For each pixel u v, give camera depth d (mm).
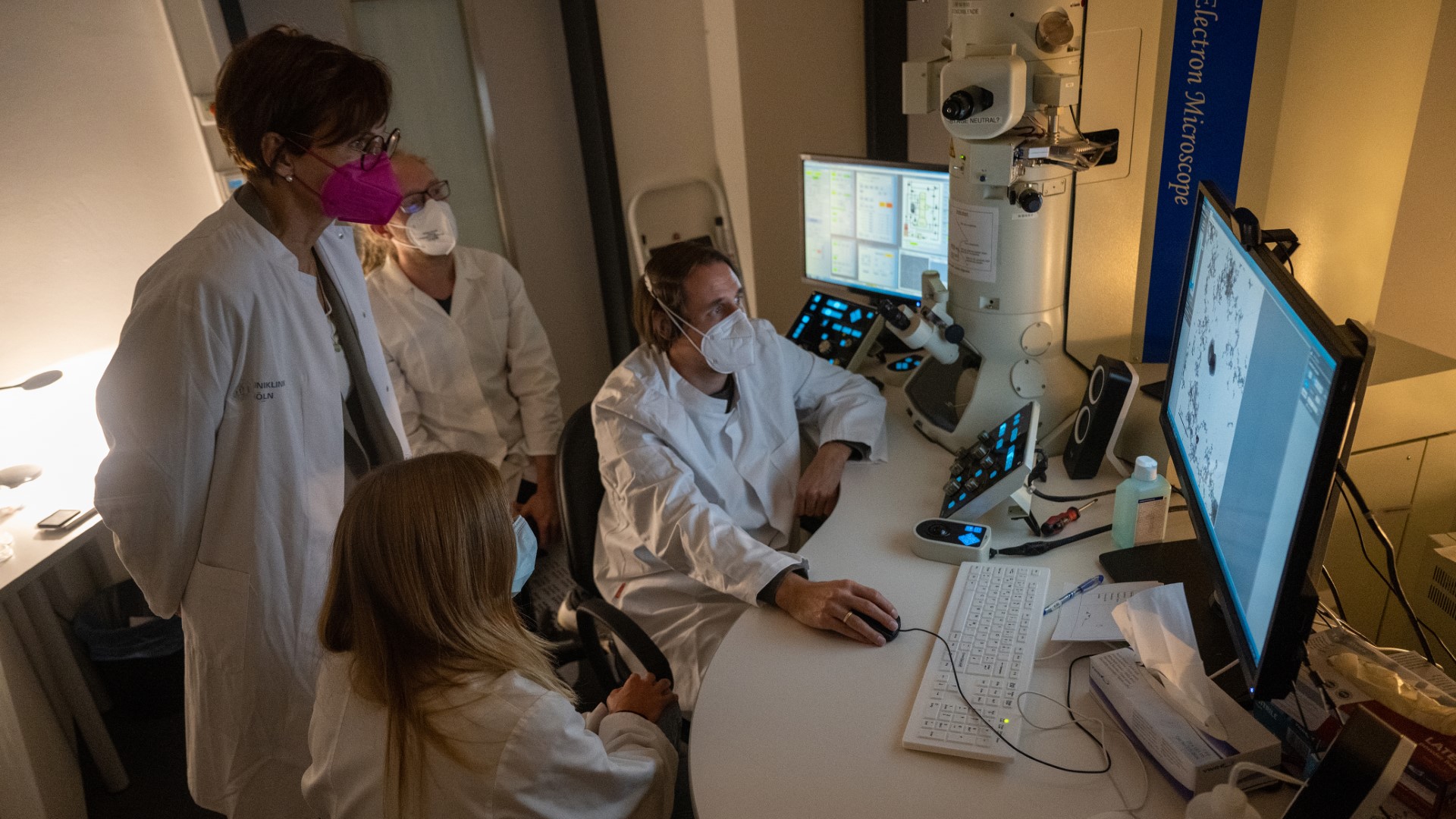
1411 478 1526
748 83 2738
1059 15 1453
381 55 2557
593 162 2973
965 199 1640
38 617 1969
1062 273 1660
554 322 3176
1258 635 954
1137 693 1051
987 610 1276
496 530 1018
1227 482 1103
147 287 1389
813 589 1321
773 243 2992
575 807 1032
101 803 2100
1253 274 1050
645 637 1462
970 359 1777
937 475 1705
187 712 1601
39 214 2119
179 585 1479
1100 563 1375
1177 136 1700
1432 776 874
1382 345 1568
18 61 2037
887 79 2873
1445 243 1586
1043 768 1022
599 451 1713
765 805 1007
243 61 1331
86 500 1915
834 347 2225
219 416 1410
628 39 2848
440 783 970
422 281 2316
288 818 1623
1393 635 1591
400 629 977
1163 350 1844
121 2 2164
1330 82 1610
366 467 1777
